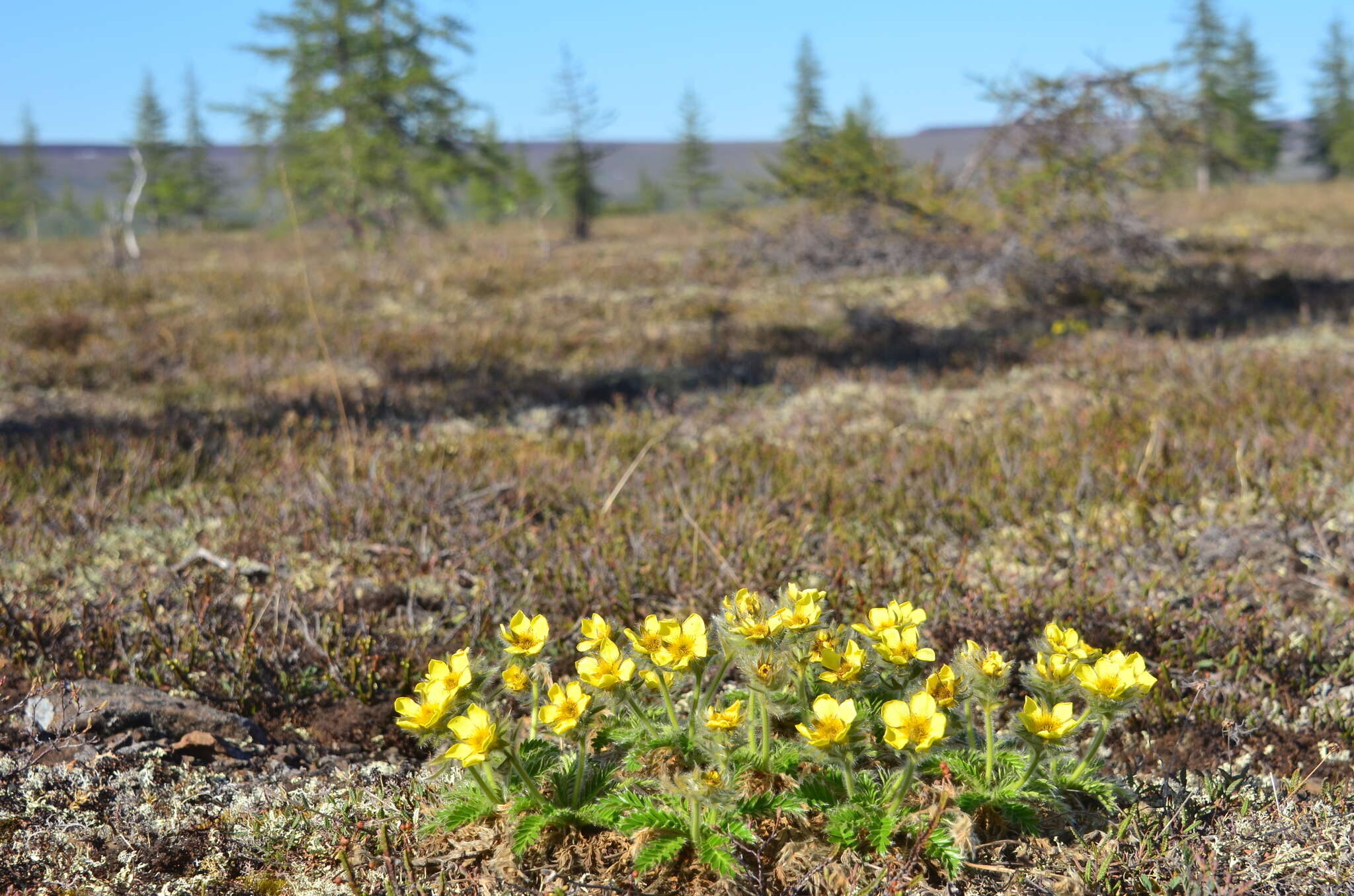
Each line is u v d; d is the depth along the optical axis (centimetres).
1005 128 1238
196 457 585
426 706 205
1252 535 433
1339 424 559
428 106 2175
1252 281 1208
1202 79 4950
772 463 547
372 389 805
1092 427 589
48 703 287
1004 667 213
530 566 416
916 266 1347
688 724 253
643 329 1114
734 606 224
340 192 2089
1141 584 391
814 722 205
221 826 249
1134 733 296
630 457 599
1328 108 5984
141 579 410
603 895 211
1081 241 1219
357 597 404
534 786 222
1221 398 644
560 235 2930
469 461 577
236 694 321
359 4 2083
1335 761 279
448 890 220
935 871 218
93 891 222
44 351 946
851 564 408
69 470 555
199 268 1914
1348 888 221
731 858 202
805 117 5331
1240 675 319
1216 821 244
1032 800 229
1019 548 442
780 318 1155
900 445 595
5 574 415
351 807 255
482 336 1042
